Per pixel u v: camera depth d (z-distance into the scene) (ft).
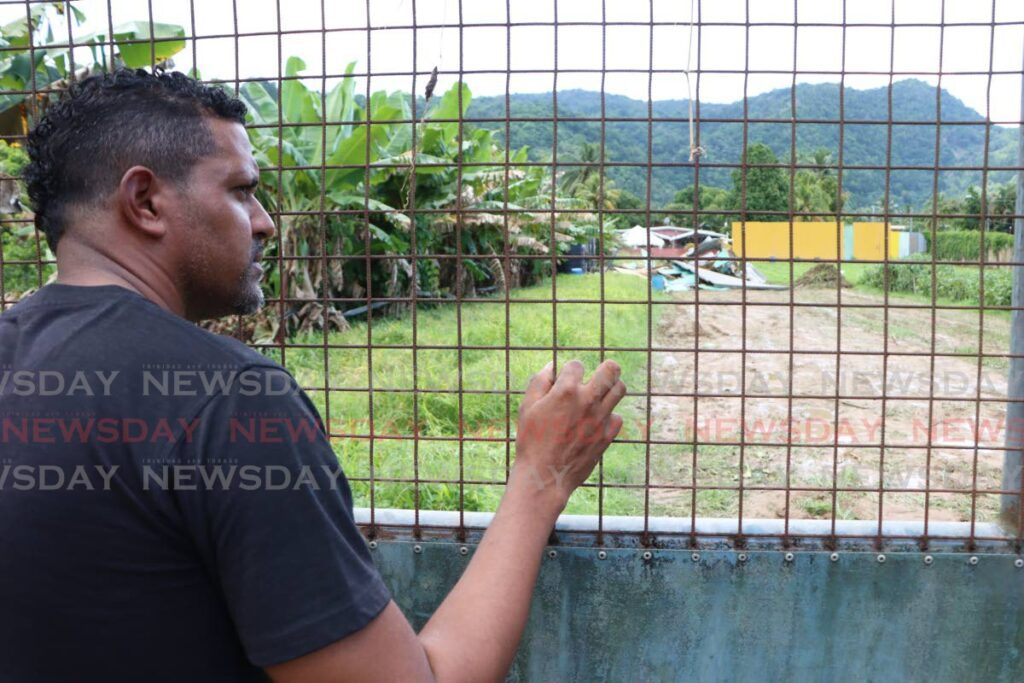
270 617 2.86
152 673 2.97
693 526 5.49
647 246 5.09
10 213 6.75
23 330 3.14
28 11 5.36
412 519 5.68
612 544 5.55
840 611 5.50
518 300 5.17
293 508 2.90
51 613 2.90
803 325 42.45
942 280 45.34
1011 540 5.43
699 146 5.05
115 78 3.26
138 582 2.89
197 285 3.34
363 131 28.40
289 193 29.37
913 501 14.73
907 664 5.52
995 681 5.49
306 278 29.04
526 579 3.83
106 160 3.15
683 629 5.55
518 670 5.64
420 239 32.19
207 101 3.31
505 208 5.11
